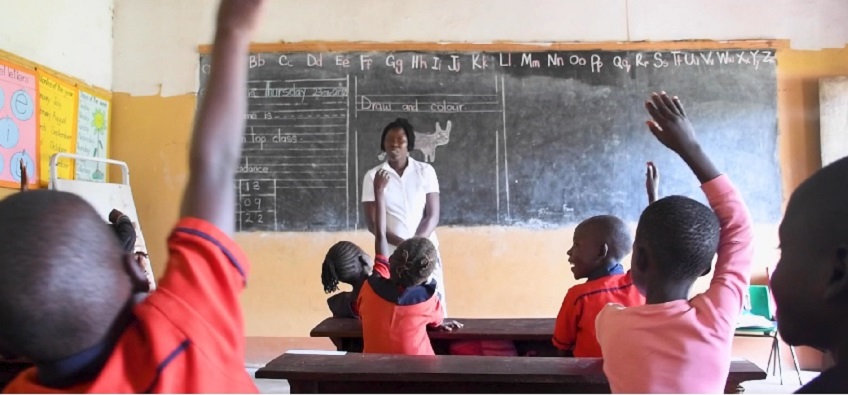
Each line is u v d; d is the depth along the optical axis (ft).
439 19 14.10
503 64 13.96
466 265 13.88
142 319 1.93
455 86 13.96
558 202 13.84
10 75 10.92
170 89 14.23
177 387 1.87
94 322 1.83
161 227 14.10
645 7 13.96
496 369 5.16
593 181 13.84
